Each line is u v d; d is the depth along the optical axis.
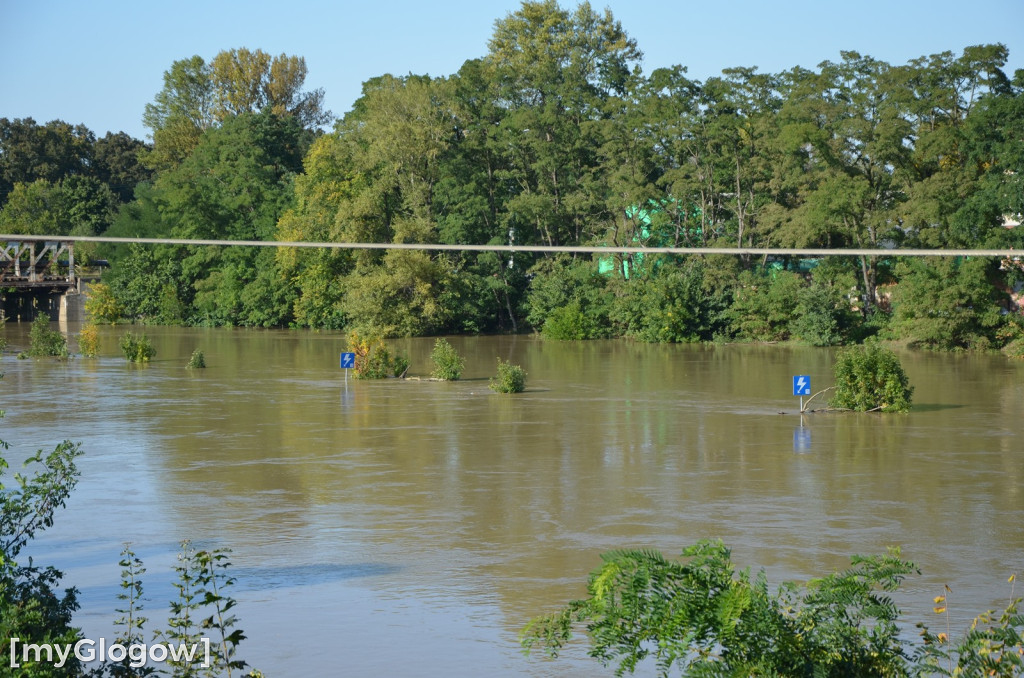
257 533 27.47
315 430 46.03
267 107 184.38
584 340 118.25
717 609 10.67
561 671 17.67
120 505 30.80
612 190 127.44
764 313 112.00
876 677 11.12
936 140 103.56
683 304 113.62
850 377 52.44
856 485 33.69
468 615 20.73
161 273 153.12
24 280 142.12
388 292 122.62
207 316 146.75
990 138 102.50
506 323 136.75
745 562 24.52
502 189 140.62
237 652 18.62
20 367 79.62
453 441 42.88
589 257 129.88
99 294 146.38
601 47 169.88
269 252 145.50
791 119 115.50
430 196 131.75
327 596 21.97
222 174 164.00
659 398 58.78
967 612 20.56
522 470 36.41
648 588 11.09
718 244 117.75
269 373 74.75
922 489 33.00
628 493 32.53
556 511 30.00
